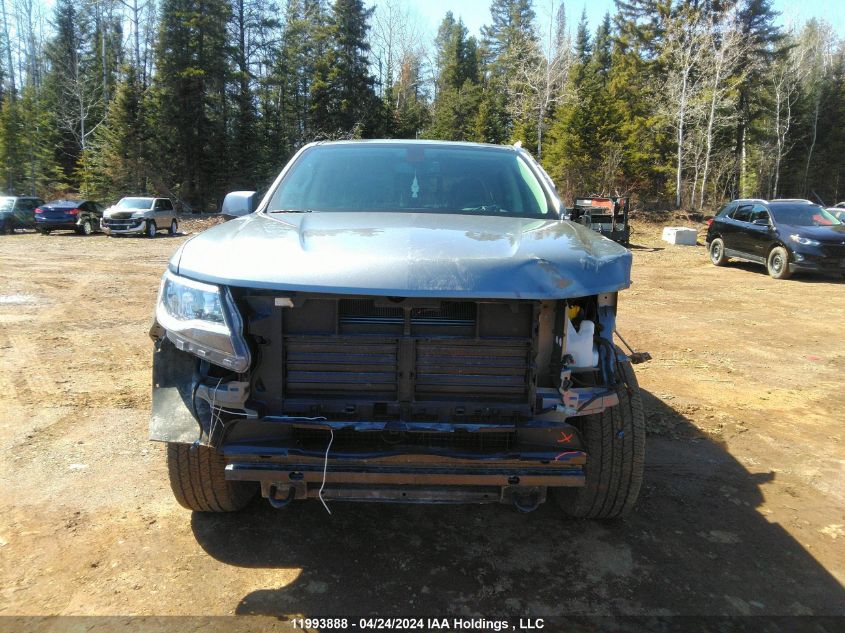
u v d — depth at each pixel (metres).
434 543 3.15
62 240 23.03
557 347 2.58
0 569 2.83
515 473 2.55
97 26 60.75
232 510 3.28
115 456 4.09
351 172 3.87
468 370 2.56
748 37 48.19
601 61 72.56
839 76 58.59
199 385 2.53
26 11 69.38
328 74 52.47
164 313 2.59
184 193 47.88
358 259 2.47
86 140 54.09
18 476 3.77
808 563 3.05
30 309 9.30
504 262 2.48
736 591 2.81
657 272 15.55
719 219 16.94
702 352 7.46
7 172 53.38
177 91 46.75
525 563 2.99
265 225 3.07
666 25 45.66
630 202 37.09
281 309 2.54
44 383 5.63
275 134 52.81
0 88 68.69
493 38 82.62
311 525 3.29
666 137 47.12
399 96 62.44
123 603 2.62
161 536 3.14
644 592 2.78
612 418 3.03
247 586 2.75
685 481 3.94
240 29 54.34
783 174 56.59
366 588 2.76
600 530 3.31
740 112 50.62
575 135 39.28
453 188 3.75
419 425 2.46
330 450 2.57
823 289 12.73
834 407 5.51
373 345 2.55
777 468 4.18
